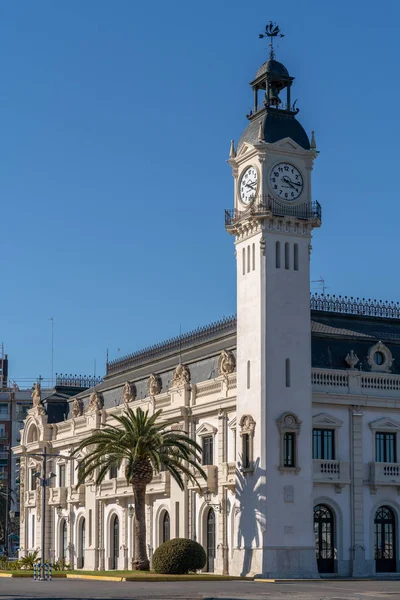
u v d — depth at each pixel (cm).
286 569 7425
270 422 7600
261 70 8281
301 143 8106
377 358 8225
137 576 7200
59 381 12475
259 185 7931
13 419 17962
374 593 5581
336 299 8488
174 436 8081
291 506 7538
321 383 7894
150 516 9356
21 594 5697
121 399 10456
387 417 8069
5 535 15262
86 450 10825
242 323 7981
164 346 10044
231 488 8025
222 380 8369
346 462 7831
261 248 7838
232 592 5725
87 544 10631
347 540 7769
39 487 11875
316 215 8031
